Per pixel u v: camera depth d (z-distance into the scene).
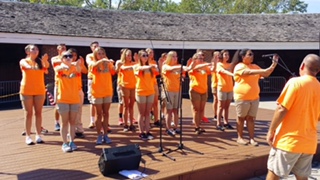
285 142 3.58
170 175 4.34
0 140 6.07
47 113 9.07
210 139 6.26
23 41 12.31
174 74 6.40
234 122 8.02
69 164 4.75
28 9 14.21
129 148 4.56
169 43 15.09
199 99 6.57
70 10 15.44
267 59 18.98
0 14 12.97
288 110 3.57
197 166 4.70
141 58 5.95
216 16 18.11
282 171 3.63
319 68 3.65
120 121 7.33
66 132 5.36
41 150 5.41
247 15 18.42
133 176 4.24
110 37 13.97
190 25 16.80
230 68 6.70
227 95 7.05
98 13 16.05
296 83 3.54
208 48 15.53
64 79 5.23
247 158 5.13
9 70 15.92
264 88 17.38
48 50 13.01
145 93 6.04
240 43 15.73
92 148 5.54
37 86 5.66
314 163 6.11
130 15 16.72
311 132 3.60
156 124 7.34
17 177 4.24
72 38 13.30
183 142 6.02
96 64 5.46
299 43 15.98
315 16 18.39
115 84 13.88
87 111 9.62
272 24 17.52
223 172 4.92
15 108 11.55
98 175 4.35
